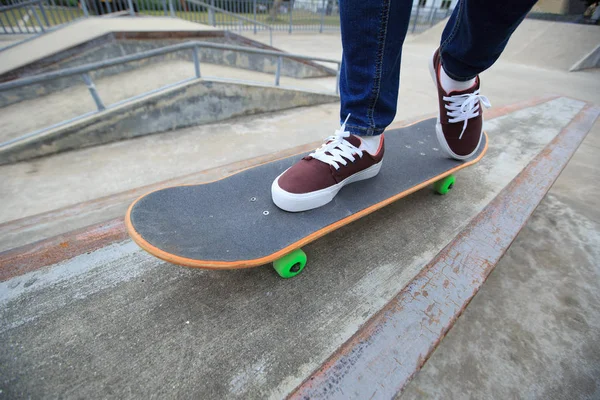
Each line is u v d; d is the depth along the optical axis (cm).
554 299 135
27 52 425
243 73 505
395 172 143
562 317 126
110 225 132
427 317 98
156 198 108
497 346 115
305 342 89
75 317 93
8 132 296
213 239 94
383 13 83
